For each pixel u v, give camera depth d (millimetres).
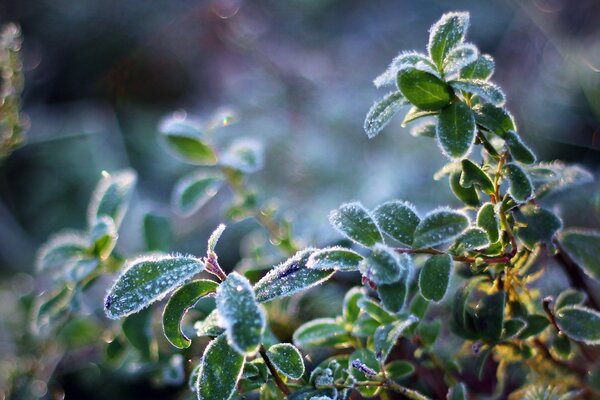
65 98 835
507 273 288
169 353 341
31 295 447
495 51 750
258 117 719
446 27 267
